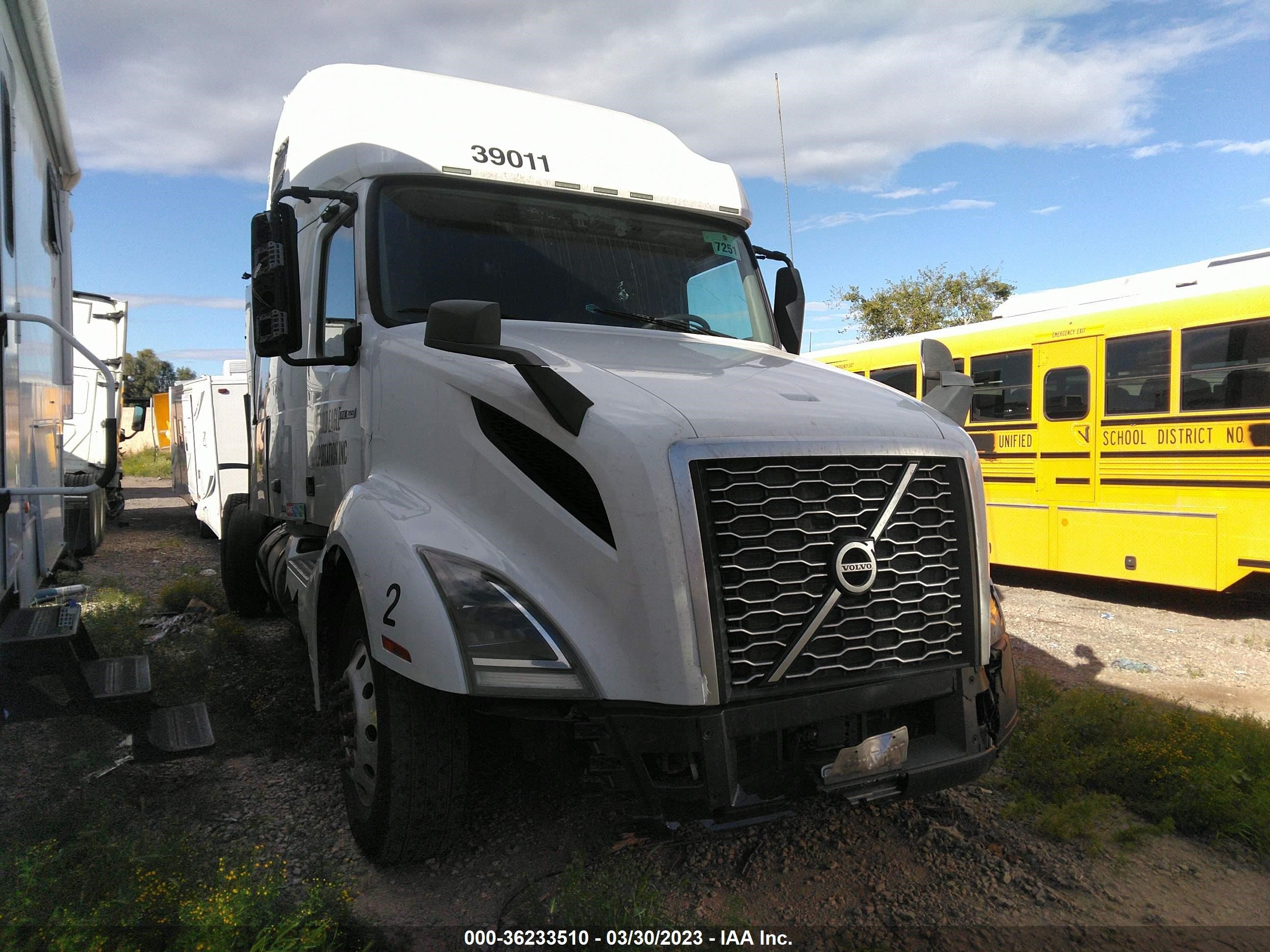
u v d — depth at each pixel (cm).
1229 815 392
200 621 769
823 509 297
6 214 381
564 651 284
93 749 420
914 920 317
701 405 304
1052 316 987
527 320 412
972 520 325
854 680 297
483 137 442
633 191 466
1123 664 685
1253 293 805
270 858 344
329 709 395
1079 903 331
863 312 2727
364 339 409
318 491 493
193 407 1409
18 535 393
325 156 455
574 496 297
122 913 277
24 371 412
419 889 330
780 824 386
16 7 406
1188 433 856
